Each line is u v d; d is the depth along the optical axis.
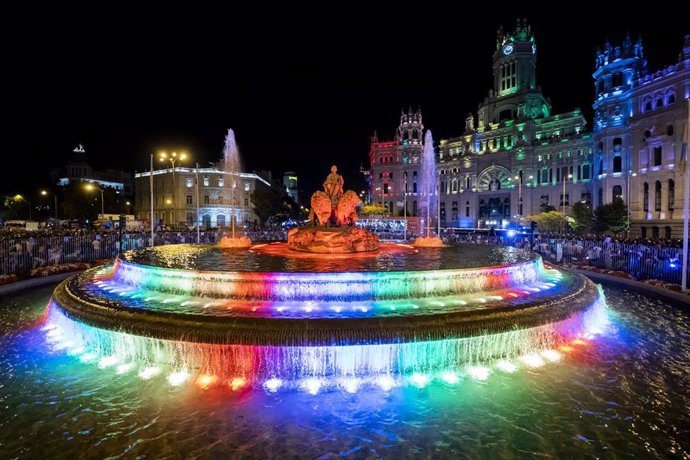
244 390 8.21
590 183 80.75
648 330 12.53
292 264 13.20
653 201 55.84
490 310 9.73
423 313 9.39
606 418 7.45
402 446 6.58
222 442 6.62
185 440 6.67
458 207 107.44
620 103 63.06
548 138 89.31
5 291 17.14
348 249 17.20
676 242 29.64
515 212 93.88
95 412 7.48
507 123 98.00
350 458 6.27
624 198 61.28
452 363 9.16
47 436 6.78
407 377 8.79
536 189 91.25
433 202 112.31
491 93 106.81
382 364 8.77
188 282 11.59
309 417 7.36
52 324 12.33
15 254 21.97
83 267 23.38
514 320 9.75
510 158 95.88
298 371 8.60
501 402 7.95
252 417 7.33
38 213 85.19
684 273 16.78
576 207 61.38
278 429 6.99
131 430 6.94
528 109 97.00
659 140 54.38
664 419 7.43
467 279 11.95
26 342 10.95
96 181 118.44
